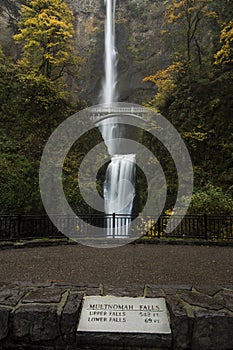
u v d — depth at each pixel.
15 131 19.30
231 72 19.52
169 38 29.61
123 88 37.41
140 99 35.44
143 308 3.34
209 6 22.19
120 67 39.00
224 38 18.44
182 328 3.05
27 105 20.11
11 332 3.16
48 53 21.14
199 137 18.75
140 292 3.73
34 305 3.29
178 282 5.46
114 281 5.50
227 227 11.24
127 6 41.75
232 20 18.47
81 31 41.47
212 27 22.58
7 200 15.64
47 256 7.84
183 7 22.64
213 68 21.06
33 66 21.94
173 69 22.28
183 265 6.85
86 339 3.11
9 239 9.66
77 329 3.12
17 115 19.72
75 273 6.06
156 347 3.09
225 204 12.52
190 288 3.89
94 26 41.75
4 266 6.64
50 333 3.15
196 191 17.05
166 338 3.07
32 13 20.69
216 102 19.22
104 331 3.11
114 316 3.24
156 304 3.40
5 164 16.75
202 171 18.47
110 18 41.53
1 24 27.22
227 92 19.20
